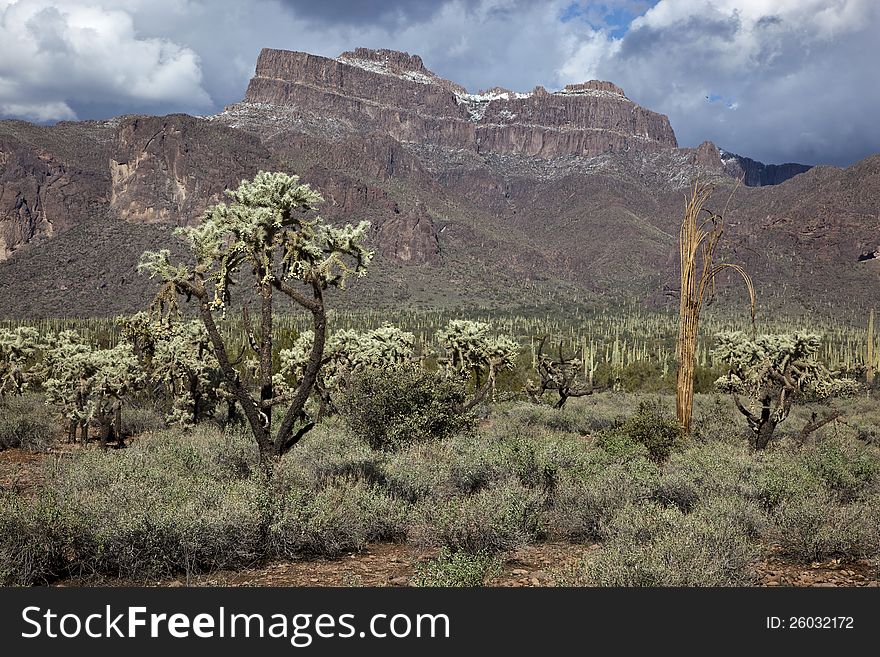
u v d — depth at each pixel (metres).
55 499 6.62
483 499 6.99
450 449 11.24
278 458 8.68
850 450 11.54
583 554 6.71
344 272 8.36
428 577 5.66
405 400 13.30
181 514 6.22
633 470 8.83
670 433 13.23
